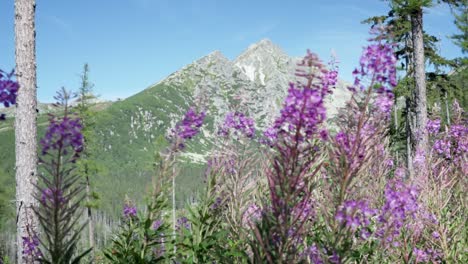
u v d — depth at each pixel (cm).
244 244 415
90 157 2019
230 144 457
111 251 446
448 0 1334
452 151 653
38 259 323
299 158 305
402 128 1525
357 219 293
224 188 457
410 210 339
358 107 303
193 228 451
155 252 479
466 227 510
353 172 313
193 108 396
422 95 1346
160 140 404
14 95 311
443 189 513
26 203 776
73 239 319
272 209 318
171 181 409
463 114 694
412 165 559
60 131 284
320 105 268
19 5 805
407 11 1348
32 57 814
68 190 305
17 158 791
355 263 372
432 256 438
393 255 418
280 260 289
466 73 1822
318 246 319
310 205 365
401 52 1606
